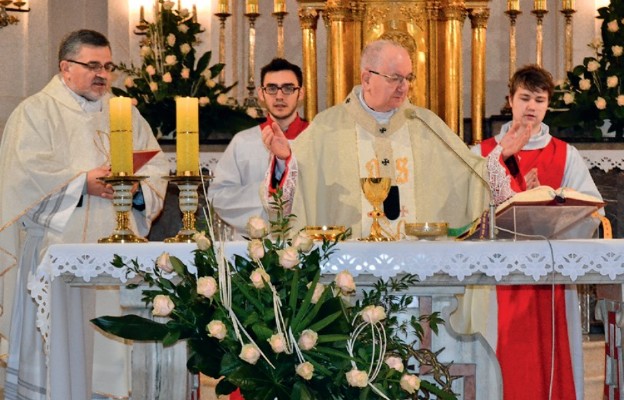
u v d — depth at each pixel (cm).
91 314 587
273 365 363
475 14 875
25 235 622
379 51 539
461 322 585
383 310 373
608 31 860
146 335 383
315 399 364
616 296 520
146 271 440
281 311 367
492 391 448
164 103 854
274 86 668
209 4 1013
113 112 486
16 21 930
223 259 371
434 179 543
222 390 375
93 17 985
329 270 428
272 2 1057
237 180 666
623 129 853
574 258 429
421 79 865
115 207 487
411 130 552
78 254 446
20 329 602
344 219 539
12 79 953
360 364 370
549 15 1041
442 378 447
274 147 508
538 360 580
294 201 517
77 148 614
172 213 830
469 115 1013
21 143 598
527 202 447
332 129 548
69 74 614
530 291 583
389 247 430
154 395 454
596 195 630
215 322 358
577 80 865
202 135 855
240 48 1041
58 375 465
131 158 489
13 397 607
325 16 867
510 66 911
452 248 430
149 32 876
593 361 790
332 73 856
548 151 634
